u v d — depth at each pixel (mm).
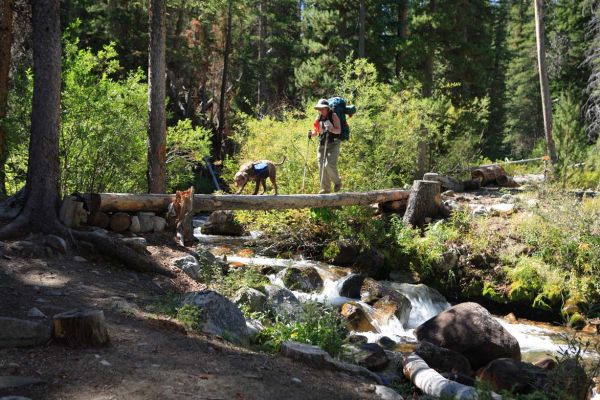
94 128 11688
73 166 11719
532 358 7586
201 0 18328
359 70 15867
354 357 6285
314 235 12023
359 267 11180
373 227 11672
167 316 5844
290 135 14125
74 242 7445
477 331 7164
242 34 37062
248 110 36031
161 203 9078
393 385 5727
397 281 10938
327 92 24797
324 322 6688
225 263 9055
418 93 20297
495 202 13930
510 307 10250
